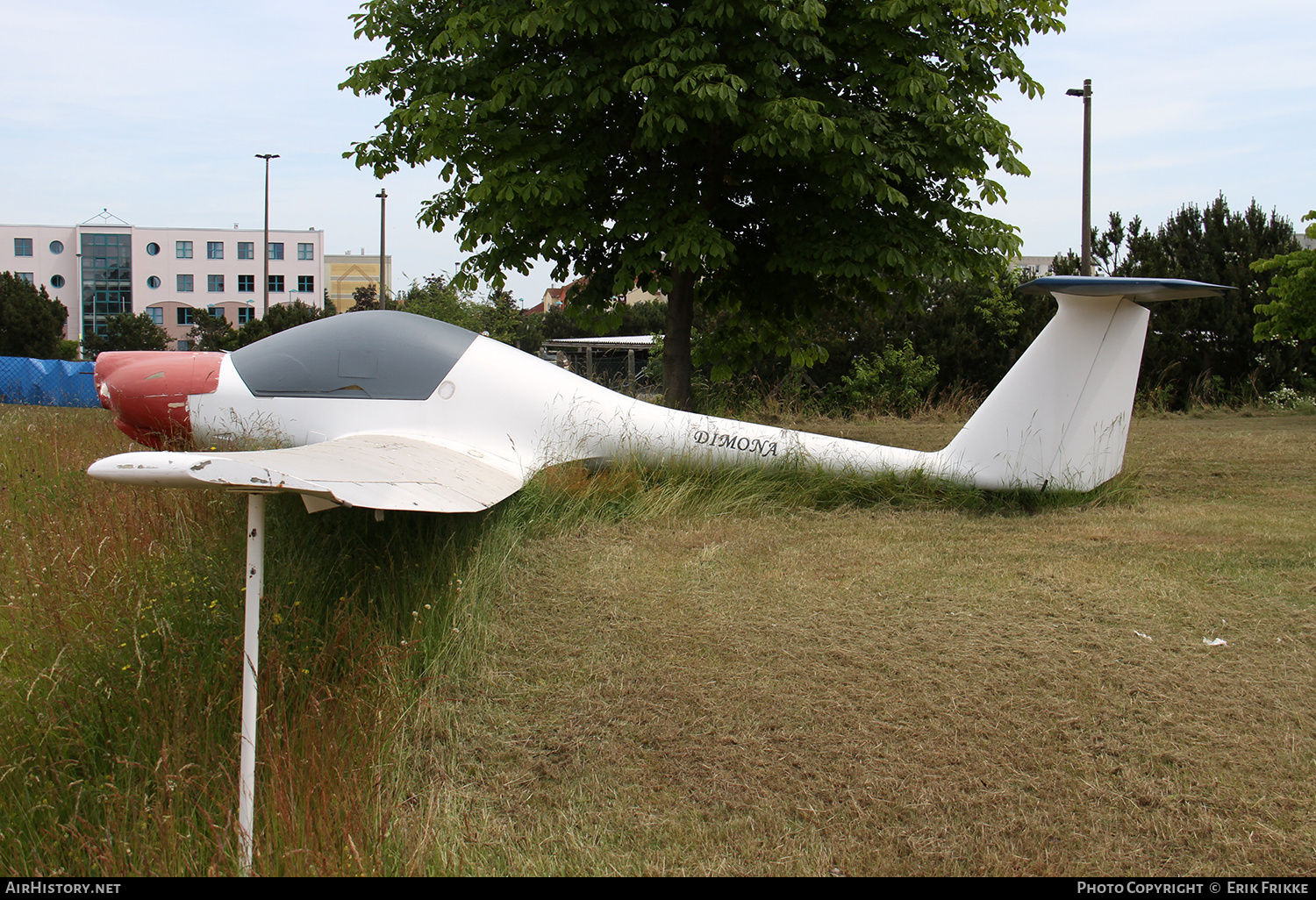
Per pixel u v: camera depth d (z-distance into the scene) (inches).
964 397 627.2
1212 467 338.3
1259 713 125.0
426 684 137.8
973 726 123.3
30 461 273.7
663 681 139.6
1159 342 697.0
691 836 101.3
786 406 564.4
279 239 3730.3
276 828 94.8
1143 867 93.9
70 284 3595.0
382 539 189.9
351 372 259.6
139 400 260.5
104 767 110.8
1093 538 223.6
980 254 353.7
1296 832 98.6
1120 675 138.0
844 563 202.1
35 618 141.5
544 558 204.2
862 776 112.1
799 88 323.3
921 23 308.0
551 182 305.6
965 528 237.3
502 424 261.4
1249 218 731.4
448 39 316.5
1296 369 683.4
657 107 294.7
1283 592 175.0
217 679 125.0
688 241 311.4
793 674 141.1
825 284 392.5
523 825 104.0
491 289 361.1
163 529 185.3
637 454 275.4
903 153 316.5
